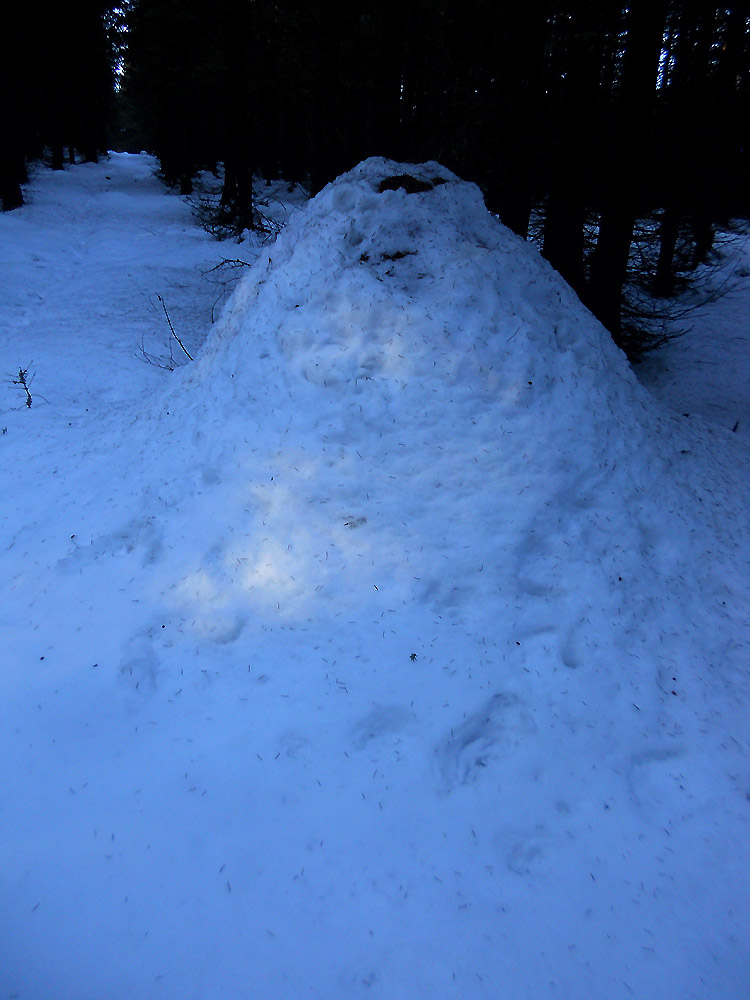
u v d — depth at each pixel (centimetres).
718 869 258
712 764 297
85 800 275
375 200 512
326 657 331
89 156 3597
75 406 738
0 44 1841
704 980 226
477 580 362
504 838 264
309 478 387
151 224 2066
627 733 306
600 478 423
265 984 219
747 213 1005
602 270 786
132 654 335
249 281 552
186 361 975
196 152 3138
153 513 409
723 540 440
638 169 740
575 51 750
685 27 835
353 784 280
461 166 930
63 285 1387
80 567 391
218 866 251
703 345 1104
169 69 2328
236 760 289
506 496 390
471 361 422
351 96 1249
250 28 1589
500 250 505
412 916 238
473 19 899
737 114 912
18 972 219
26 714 312
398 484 387
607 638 346
